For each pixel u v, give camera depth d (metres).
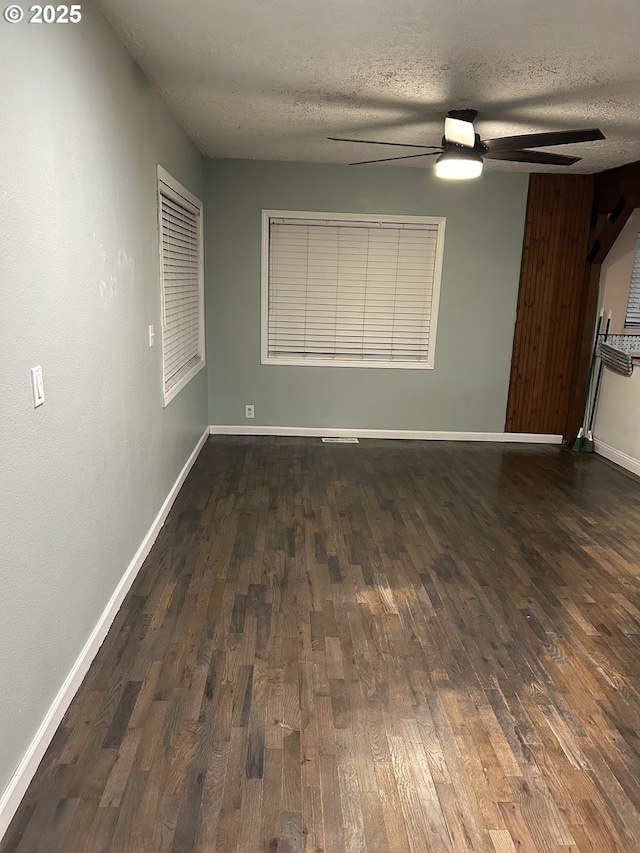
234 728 1.91
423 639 2.43
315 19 2.18
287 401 5.43
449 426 5.54
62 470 1.89
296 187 4.96
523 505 3.98
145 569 2.92
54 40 1.77
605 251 5.02
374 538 3.38
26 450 1.61
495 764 1.81
